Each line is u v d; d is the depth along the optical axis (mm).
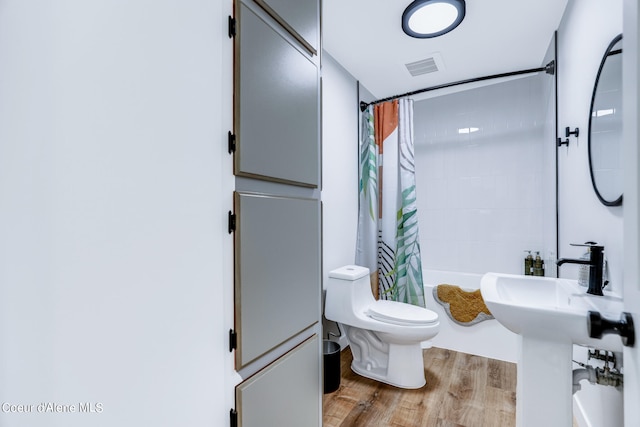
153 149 729
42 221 556
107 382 643
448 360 2275
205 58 856
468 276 2760
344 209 2508
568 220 1775
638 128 489
